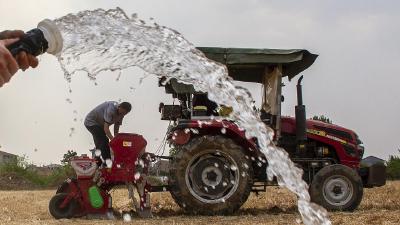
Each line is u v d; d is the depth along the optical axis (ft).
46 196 57.93
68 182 33.83
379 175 38.88
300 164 37.22
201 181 34.12
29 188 96.07
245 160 33.86
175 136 34.32
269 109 36.60
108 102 35.45
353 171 35.76
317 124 38.58
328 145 38.42
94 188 33.01
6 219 33.30
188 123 34.17
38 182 100.27
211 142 33.83
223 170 34.24
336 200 35.58
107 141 35.73
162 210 37.60
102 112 35.40
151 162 34.88
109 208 33.12
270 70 36.78
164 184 34.14
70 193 33.24
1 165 106.52
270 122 36.14
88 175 33.19
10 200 50.98
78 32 7.60
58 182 100.68
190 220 31.01
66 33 7.18
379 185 38.91
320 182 35.60
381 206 40.16
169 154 35.45
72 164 33.24
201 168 34.22
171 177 33.83
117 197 48.85
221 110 34.17
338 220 29.07
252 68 37.55
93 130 35.58
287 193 48.24
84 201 33.01
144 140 33.53
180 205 33.99
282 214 34.50
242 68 37.58
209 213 33.83
